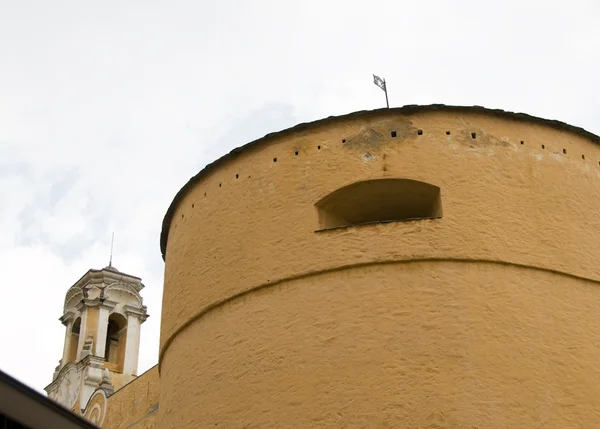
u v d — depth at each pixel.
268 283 13.01
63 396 27.66
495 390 11.66
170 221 15.80
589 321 12.66
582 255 13.11
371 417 11.56
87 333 28.52
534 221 13.05
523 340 12.09
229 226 13.91
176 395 13.64
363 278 12.51
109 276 30.16
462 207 12.85
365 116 13.70
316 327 12.38
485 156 13.34
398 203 13.74
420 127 13.51
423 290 12.28
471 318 12.09
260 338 12.72
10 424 7.23
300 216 13.27
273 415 12.09
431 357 11.82
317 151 13.70
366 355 11.97
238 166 14.33
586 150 14.19
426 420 11.42
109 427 21.36
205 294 13.72
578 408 11.88
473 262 12.50
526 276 12.60
